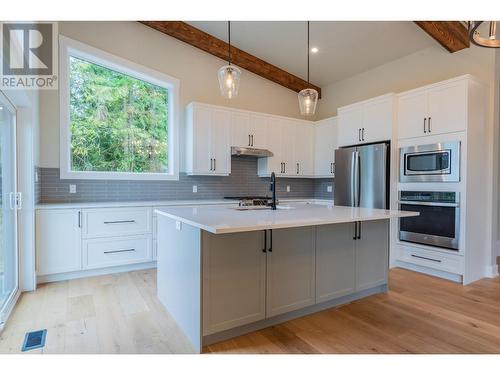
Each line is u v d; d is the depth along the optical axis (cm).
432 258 354
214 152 450
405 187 379
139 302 275
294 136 533
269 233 226
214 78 484
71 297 286
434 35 353
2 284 247
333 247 264
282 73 532
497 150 365
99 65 404
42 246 319
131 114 429
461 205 326
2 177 250
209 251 200
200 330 197
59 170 368
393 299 287
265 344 206
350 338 214
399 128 388
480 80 337
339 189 450
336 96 557
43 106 356
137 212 374
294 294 240
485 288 316
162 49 438
